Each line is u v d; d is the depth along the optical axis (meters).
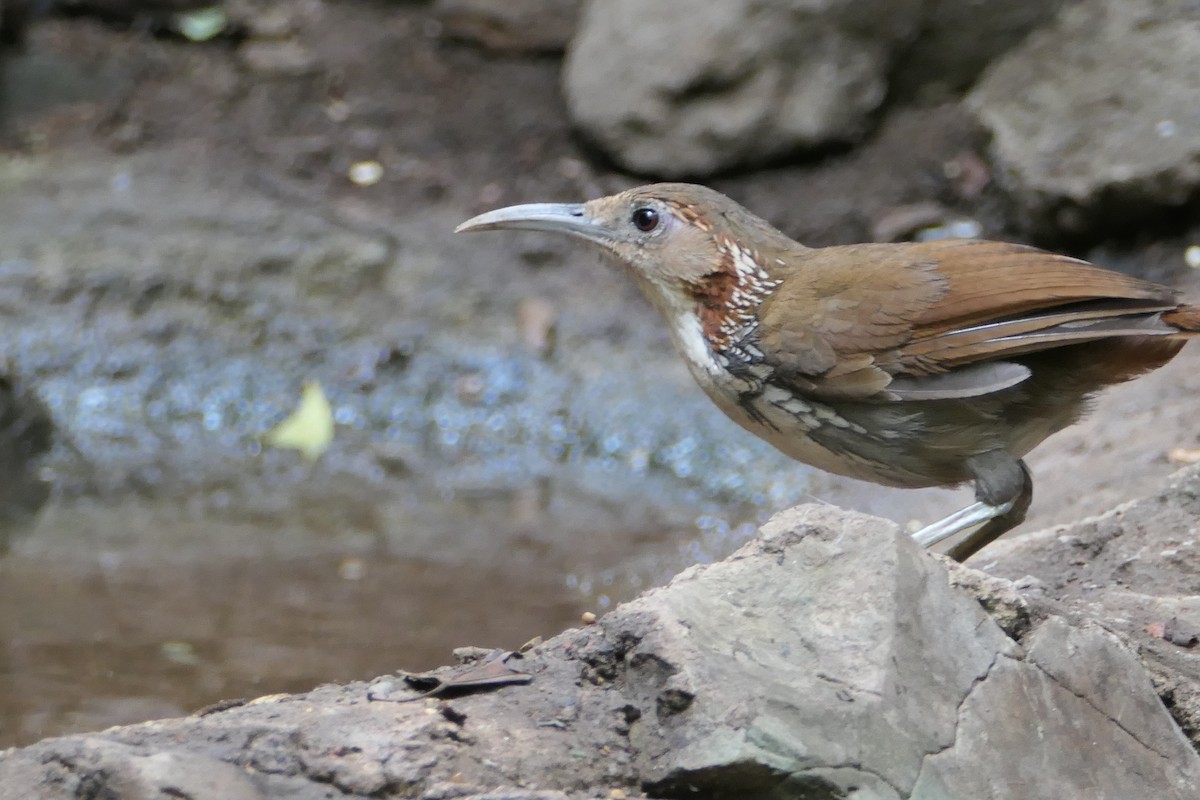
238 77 16.58
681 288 7.87
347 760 5.12
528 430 13.57
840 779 4.99
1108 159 13.65
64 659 9.41
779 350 7.43
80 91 16.27
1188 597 7.16
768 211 15.05
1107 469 10.30
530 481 13.09
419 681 5.69
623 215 8.05
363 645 9.69
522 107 16.39
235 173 15.45
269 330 14.17
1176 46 13.75
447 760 5.17
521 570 11.16
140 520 12.15
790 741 5.02
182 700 8.80
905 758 5.11
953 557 7.39
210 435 13.63
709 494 12.68
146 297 14.15
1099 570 7.75
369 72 16.69
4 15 16.53
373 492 12.84
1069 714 5.59
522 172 15.76
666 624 5.45
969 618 5.59
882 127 15.48
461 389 13.88
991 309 7.00
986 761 5.27
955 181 14.95
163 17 16.97
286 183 15.41
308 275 14.46
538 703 5.49
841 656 5.32
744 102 15.14
